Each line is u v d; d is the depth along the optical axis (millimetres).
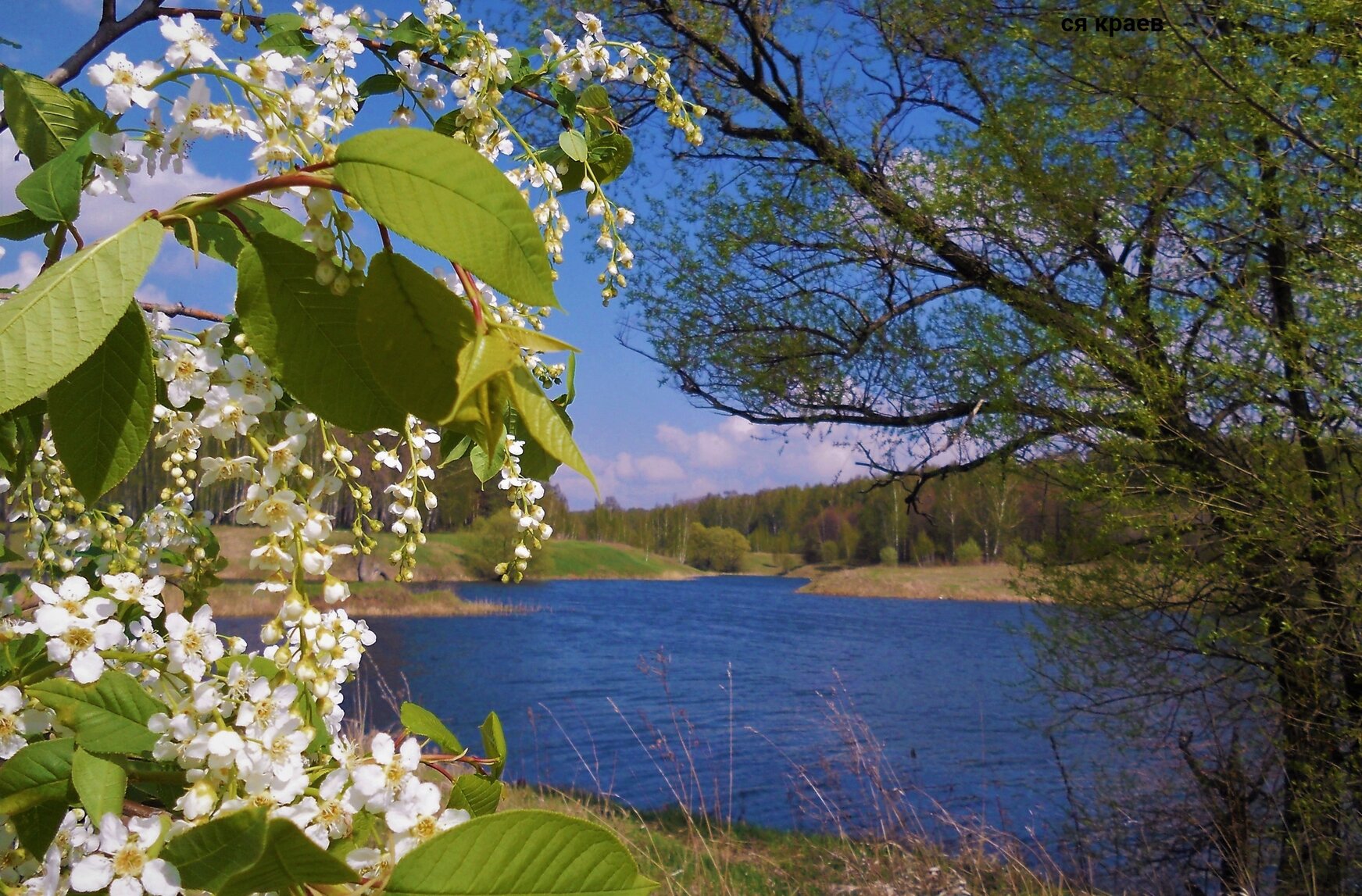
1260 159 4551
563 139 1519
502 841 597
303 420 773
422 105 1341
